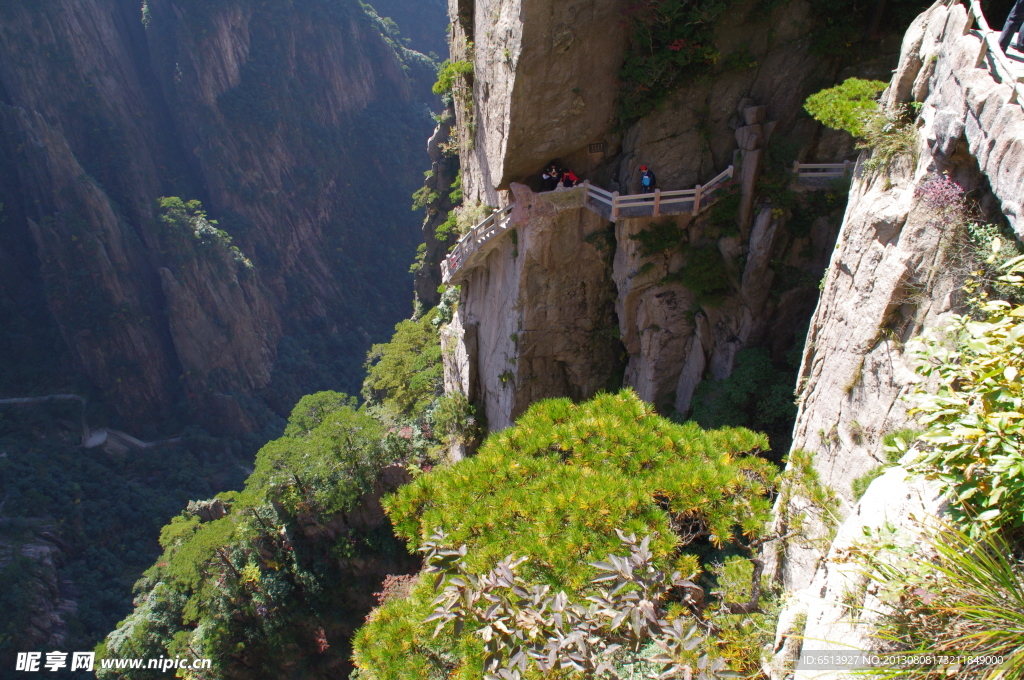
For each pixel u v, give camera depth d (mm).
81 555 70688
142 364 98312
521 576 8672
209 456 92625
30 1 102188
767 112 21031
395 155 140125
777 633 9008
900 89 12219
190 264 101875
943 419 6180
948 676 4879
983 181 9453
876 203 11586
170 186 116750
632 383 26328
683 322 23531
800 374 14516
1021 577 4906
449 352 35969
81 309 96000
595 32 21406
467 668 8297
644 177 21922
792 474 11398
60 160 98125
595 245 24906
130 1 119438
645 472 10625
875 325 11234
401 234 137375
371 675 9375
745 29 20938
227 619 38500
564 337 27016
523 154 24141
